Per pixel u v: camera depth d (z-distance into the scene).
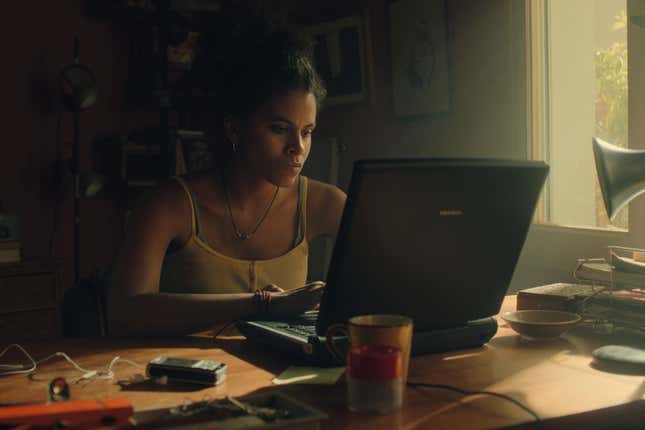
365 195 1.09
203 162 4.11
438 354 1.32
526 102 2.85
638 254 1.63
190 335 1.54
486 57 3.05
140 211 1.66
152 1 4.06
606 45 2.63
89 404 0.87
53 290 3.45
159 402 1.03
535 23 2.83
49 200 4.01
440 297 1.27
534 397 1.05
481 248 1.25
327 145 3.88
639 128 2.23
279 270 1.75
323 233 1.86
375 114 3.80
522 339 1.44
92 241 4.16
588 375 1.17
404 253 1.18
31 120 3.94
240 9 3.88
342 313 1.20
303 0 4.15
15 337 3.32
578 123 2.78
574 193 2.80
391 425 0.92
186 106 4.31
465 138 3.21
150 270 1.59
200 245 1.69
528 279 2.86
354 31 3.85
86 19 4.10
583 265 1.70
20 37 3.89
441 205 1.17
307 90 1.56
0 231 3.33
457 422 0.93
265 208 1.74
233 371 1.22
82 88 3.72
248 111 1.58
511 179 1.21
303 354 1.22
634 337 1.45
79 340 1.50
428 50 3.38
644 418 1.03
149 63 4.09
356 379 0.98
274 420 0.86
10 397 1.07
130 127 4.30
